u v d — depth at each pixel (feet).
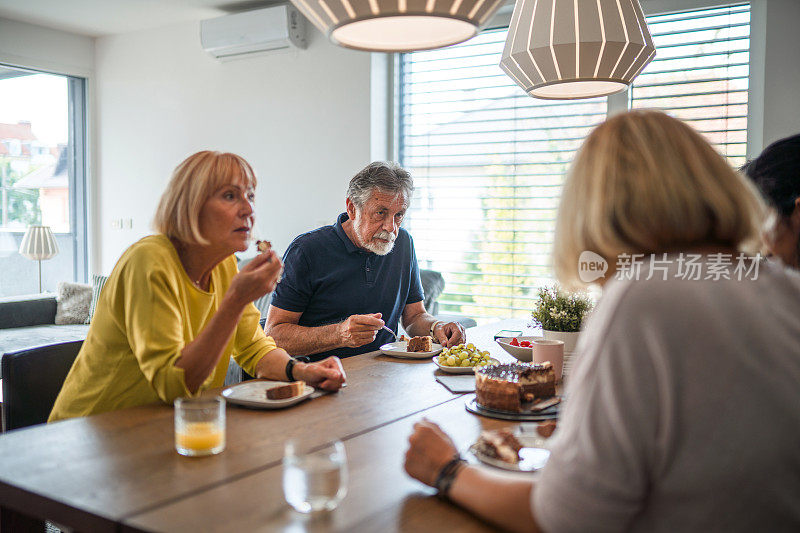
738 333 2.21
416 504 2.92
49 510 2.95
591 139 2.71
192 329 4.93
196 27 17.67
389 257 7.65
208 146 17.71
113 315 4.59
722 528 2.19
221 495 2.98
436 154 15.06
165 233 4.83
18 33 17.83
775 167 4.02
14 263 18.54
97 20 17.75
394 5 3.28
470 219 14.69
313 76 15.84
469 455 3.53
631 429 2.19
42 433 3.86
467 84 14.55
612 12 5.75
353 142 15.34
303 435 3.88
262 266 4.26
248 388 4.79
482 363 5.69
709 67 11.91
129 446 3.64
